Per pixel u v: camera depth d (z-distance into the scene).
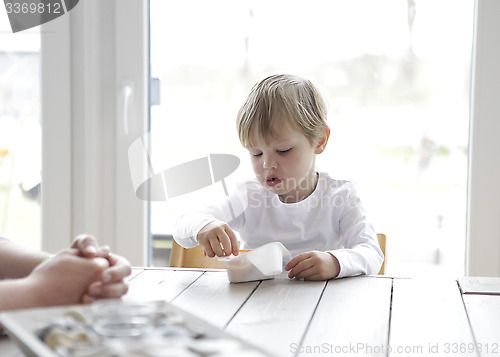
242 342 0.57
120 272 0.81
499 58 1.66
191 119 1.88
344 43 1.82
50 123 1.84
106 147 1.86
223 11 1.86
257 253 1.01
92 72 1.81
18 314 0.64
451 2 1.75
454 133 1.78
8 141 1.90
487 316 0.83
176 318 0.61
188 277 1.04
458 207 1.79
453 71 1.77
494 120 1.68
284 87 1.42
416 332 0.75
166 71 1.88
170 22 1.87
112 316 0.57
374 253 1.21
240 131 1.41
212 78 1.88
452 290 0.97
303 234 1.48
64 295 0.75
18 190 1.91
